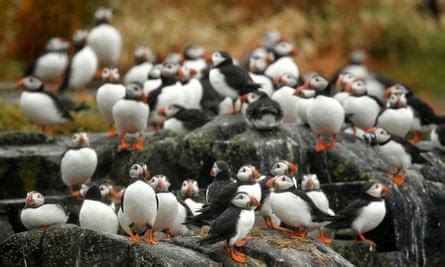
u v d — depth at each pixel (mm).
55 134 18203
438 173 16188
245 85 16078
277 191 12961
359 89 16375
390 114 15977
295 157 15438
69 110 17500
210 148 15359
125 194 12234
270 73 18469
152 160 15500
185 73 17562
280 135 15531
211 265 11781
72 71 20516
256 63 18188
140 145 15680
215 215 12492
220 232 11680
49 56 21219
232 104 17000
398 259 14625
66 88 20672
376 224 14102
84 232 12188
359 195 14539
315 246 12867
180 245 12344
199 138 15461
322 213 13039
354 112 16266
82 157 14297
